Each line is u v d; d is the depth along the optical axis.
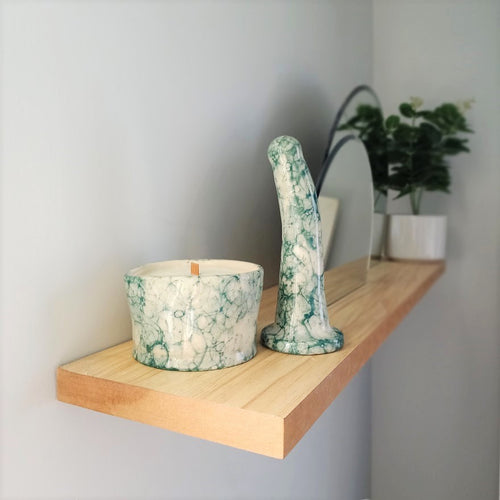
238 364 0.51
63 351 0.51
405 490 1.43
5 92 0.44
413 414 1.40
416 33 1.35
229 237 0.74
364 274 0.98
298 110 0.94
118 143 0.56
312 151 1.00
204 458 0.73
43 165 0.48
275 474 0.93
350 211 0.88
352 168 0.90
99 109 0.53
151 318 0.49
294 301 0.56
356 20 1.26
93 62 0.52
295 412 0.41
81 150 0.51
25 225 0.46
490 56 1.27
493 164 1.28
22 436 0.47
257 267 0.53
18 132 0.45
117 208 0.56
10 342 0.46
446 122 1.20
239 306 0.49
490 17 1.27
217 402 0.42
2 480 0.45
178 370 0.49
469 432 1.35
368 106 1.08
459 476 1.37
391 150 1.20
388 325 0.74
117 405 0.47
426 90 1.34
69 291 0.51
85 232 0.52
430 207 1.34
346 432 1.27
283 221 0.56
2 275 0.45
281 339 0.55
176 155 0.64
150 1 0.59
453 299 1.34
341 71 1.17
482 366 1.32
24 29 0.45
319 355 0.54
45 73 0.47
